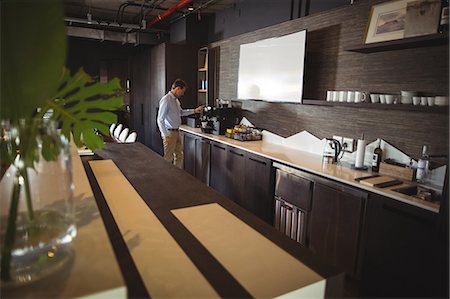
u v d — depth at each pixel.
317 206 2.61
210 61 5.49
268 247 1.08
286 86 3.46
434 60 2.22
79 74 0.87
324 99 3.22
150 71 6.76
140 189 1.67
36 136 0.79
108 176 1.92
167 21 6.42
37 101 0.71
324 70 3.19
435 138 2.23
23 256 0.77
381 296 2.10
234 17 4.83
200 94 5.93
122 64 8.85
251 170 3.52
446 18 2.01
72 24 6.67
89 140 1.09
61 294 0.68
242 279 0.89
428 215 1.80
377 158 2.53
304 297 0.88
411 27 2.24
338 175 2.45
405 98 2.29
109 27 7.07
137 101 8.02
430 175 2.21
